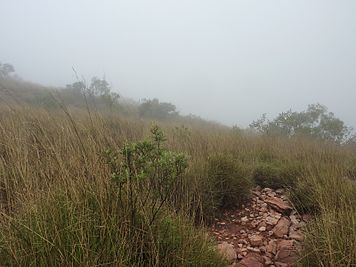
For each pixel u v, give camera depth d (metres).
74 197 2.40
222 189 4.21
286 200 4.57
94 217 2.27
